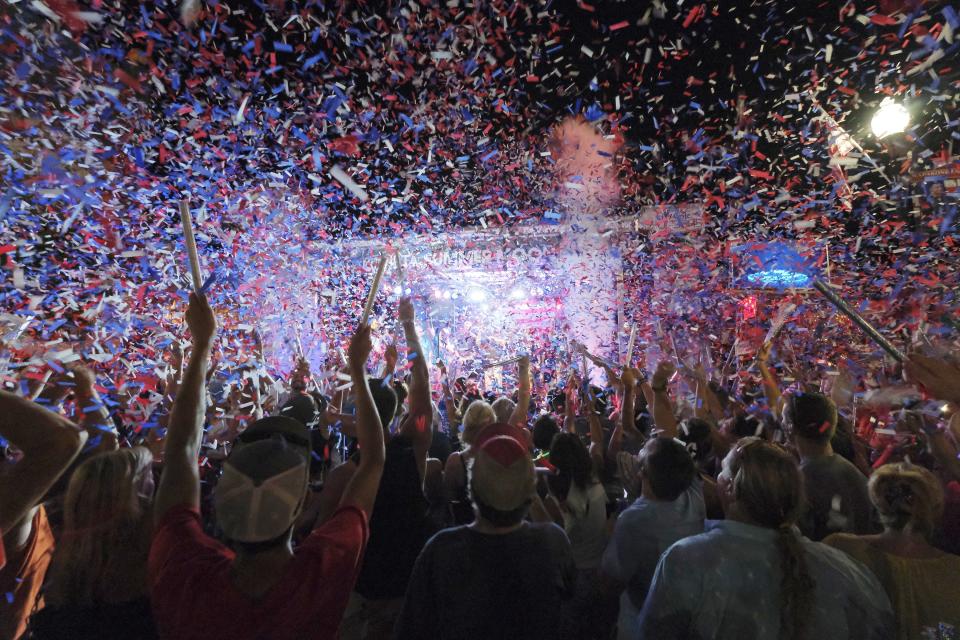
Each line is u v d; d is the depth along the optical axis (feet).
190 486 4.82
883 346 5.65
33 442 4.37
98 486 5.63
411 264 32.32
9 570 6.12
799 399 9.05
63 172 16.35
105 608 5.45
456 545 6.07
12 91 15.92
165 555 4.36
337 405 12.84
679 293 28.55
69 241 16.84
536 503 9.40
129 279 17.57
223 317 17.20
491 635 5.74
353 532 4.81
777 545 5.71
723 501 7.40
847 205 27.37
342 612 4.45
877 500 6.59
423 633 6.00
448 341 31.78
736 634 5.49
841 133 26.40
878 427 11.96
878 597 5.74
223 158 23.86
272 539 4.22
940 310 15.84
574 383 18.04
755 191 29.63
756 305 26.99
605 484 12.46
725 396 14.70
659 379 11.94
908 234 23.84
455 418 18.28
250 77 23.21
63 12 15.69
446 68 28.71
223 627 4.05
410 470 8.57
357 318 28.71
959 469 8.15
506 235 32.68
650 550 7.45
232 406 12.42
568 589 6.18
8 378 7.22
